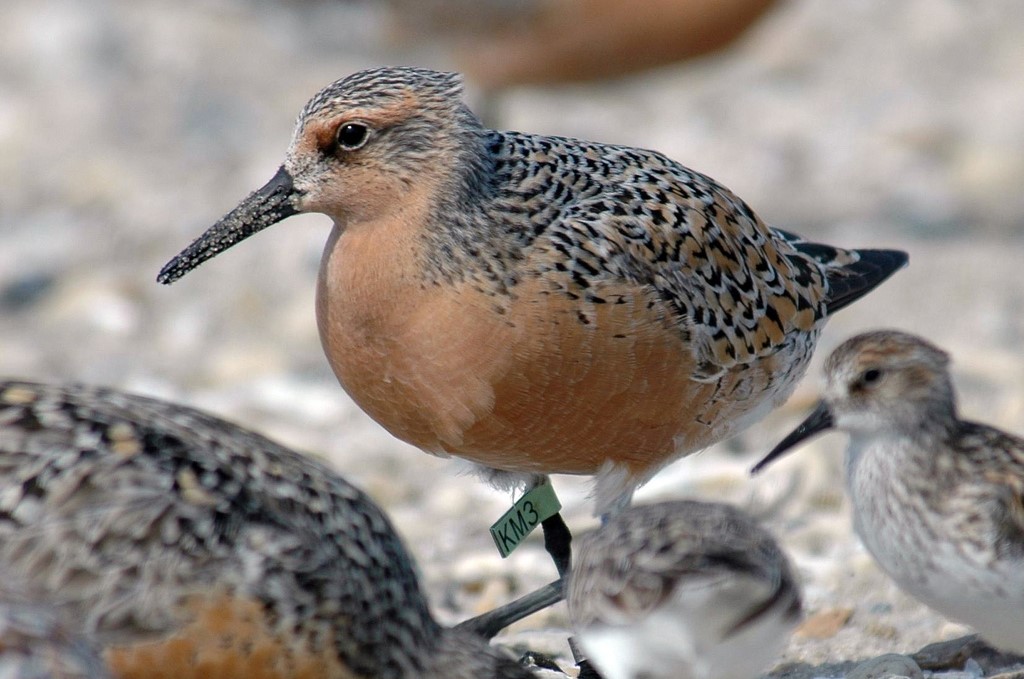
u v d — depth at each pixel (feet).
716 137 87.40
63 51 97.45
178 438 28.60
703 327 36.60
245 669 27.71
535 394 34.81
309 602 27.91
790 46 103.35
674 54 71.56
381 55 75.25
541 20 70.69
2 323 69.26
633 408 35.78
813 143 87.40
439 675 29.30
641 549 27.58
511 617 35.14
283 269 73.31
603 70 71.87
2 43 98.89
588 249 35.04
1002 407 53.42
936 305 66.03
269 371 61.57
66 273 73.97
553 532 37.99
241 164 85.25
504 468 36.96
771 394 39.50
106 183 82.23
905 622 38.09
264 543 27.81
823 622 37.83
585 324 34.58
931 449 35.58
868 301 66.69
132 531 27.25
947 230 75.00
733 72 98.63
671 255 36.42
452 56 72.74
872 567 41.32
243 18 103.71
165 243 76.38
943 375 36.65
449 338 34.32
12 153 85.92
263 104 93.09
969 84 97.76
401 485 49.67
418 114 34.83
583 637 28.53
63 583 26.91
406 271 34.40
